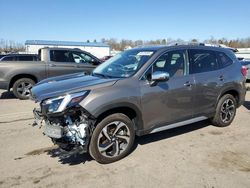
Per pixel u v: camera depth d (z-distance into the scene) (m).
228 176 3.90
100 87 4.10
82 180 3.79
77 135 3.91
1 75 9.15
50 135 3.93
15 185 3.65
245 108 7.97
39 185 3.66
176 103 4.89
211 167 4.17
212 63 5.64
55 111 3.80
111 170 4.06
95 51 50.94
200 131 5.76
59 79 4.91
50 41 48.41
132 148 4.84
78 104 3.87
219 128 5.98
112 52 56.97
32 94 4.43
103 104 3.99
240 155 4.61
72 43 49.56
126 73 4.63
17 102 8.95
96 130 4.06
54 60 9.70
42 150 4.77
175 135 5.50
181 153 4.66
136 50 5.27
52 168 4.12
